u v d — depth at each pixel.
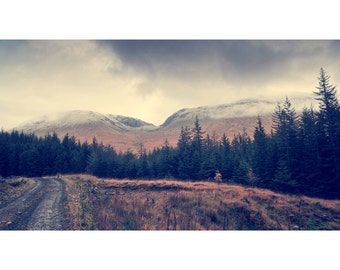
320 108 26.25
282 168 24.09
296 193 21.41
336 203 17.38
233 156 37.56
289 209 16.11
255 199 17.55
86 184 29.84
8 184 27.23
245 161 30.55
